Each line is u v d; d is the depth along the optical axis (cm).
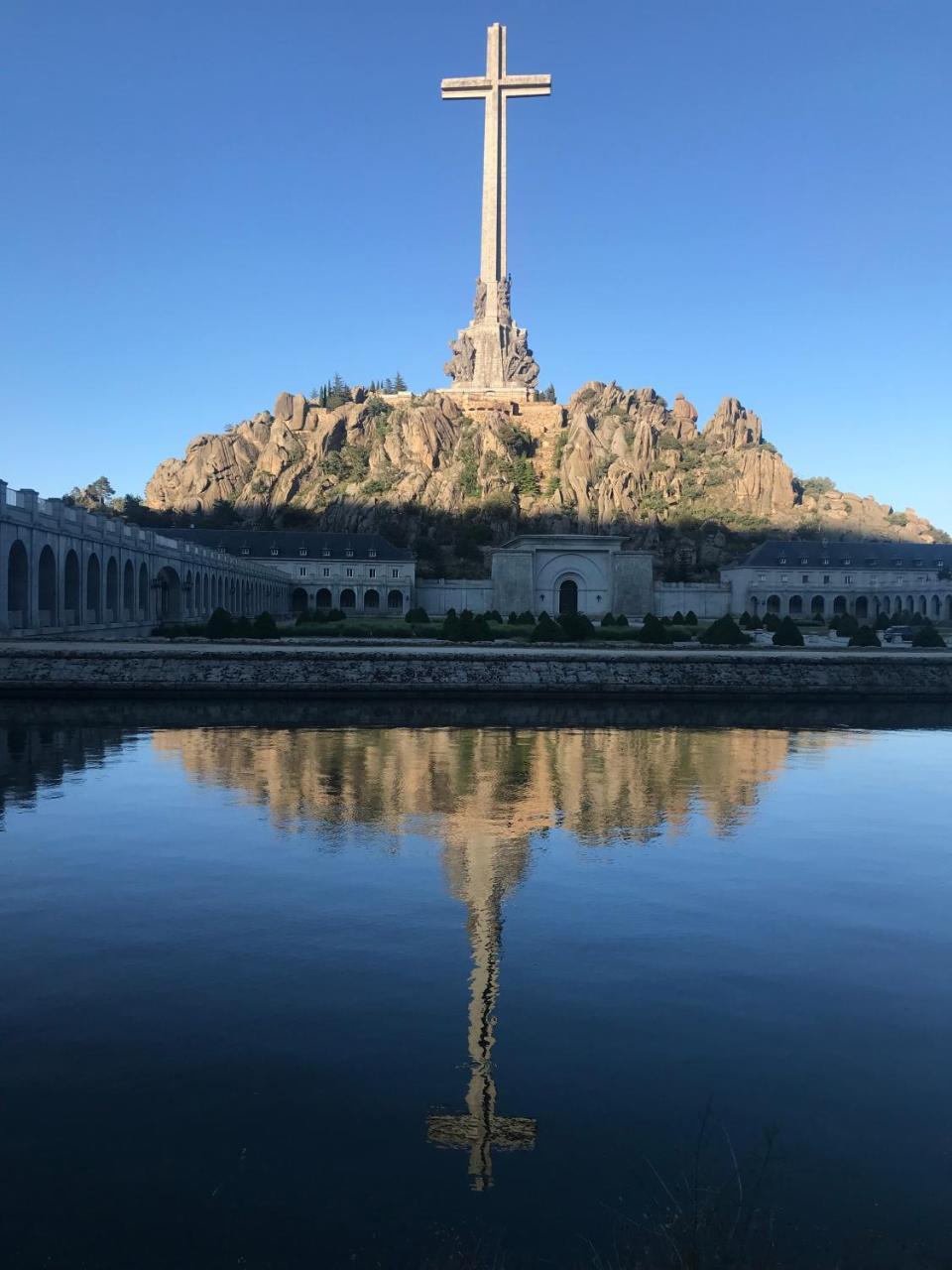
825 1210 768
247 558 15938
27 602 6219
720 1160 838
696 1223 716
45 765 2705
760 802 2338
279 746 3122
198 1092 941
